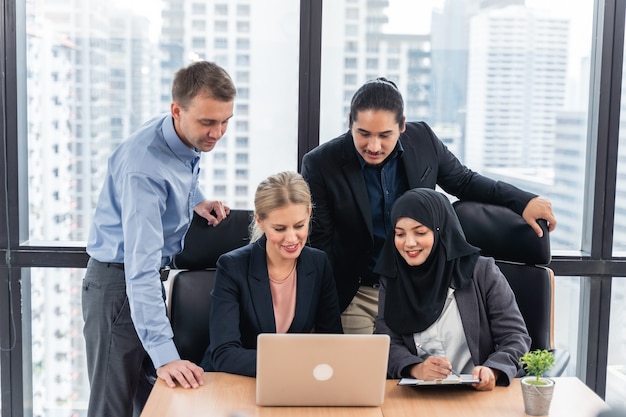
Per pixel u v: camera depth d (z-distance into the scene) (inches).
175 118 95.0
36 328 129.3
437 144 109.9
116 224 99.7
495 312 96.0
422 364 86.1
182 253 102.9
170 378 86.8
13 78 121.0
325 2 124.2
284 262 96.1
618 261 126.6
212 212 105.8
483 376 85.0
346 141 105.4
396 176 106.9
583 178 129.1
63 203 127.3
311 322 97.2
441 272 94.6
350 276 107.3
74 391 132.3
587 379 130.6
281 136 127.2
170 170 96.3
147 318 91.1
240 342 92.8
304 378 79.7
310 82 123.7
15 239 123.7
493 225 104.3
